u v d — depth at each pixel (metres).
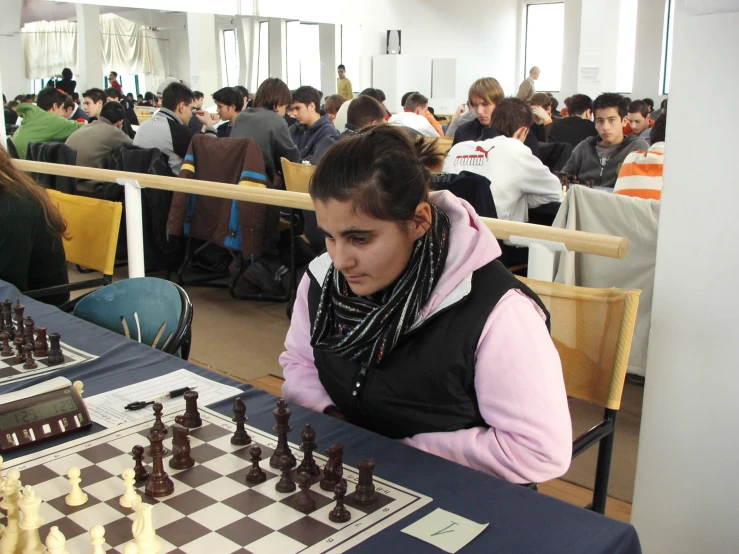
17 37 8.84
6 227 2.23
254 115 4.32
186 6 9.86
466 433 1.14
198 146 3.91
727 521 1.47
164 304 1.85
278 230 3.96
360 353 1.16
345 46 11.99
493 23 14.23
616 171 4.30
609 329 1.40
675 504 1.53
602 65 10.49
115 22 9.41
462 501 0.92
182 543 0.83
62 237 2.49
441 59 12.86
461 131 4.61
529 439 1.09
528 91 7.43
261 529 0.86
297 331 1.42
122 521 0.89
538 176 3.16
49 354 1.49
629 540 0.86
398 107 12.45
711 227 1.37
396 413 1.19
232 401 1.27
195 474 1.00
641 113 5.54
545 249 1.59
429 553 0.81
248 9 10.47
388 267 1.07
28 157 4.82
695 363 1.45
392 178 1.00
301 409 1.22
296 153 4.42
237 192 2.30
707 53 1.31
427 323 1.15
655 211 2.54
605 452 1.43
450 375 1.14
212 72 10.27
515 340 1.10
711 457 1.46
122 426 1.16
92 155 4.86
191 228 4.02
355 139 1.04
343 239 1.04
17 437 1.11
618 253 1.46
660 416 1.52
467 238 1.13
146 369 1.45
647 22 12.27
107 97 8.16
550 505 0.91
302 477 0.90
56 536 0.77
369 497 0.92
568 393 1.47
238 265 4.17
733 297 1.37
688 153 1.37
